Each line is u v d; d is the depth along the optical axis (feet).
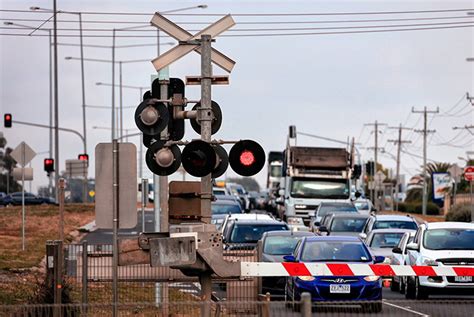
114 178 126.82
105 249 164.55
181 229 127.44
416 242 222.28
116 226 126.41
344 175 415.03
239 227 256.11
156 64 137.59
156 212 197.26
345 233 327.26
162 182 166.81
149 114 132.05
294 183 416.05
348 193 415.23
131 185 127.34
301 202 412.98
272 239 223.92
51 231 402.72
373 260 195.42
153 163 134.21
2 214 491.31
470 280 209.77
